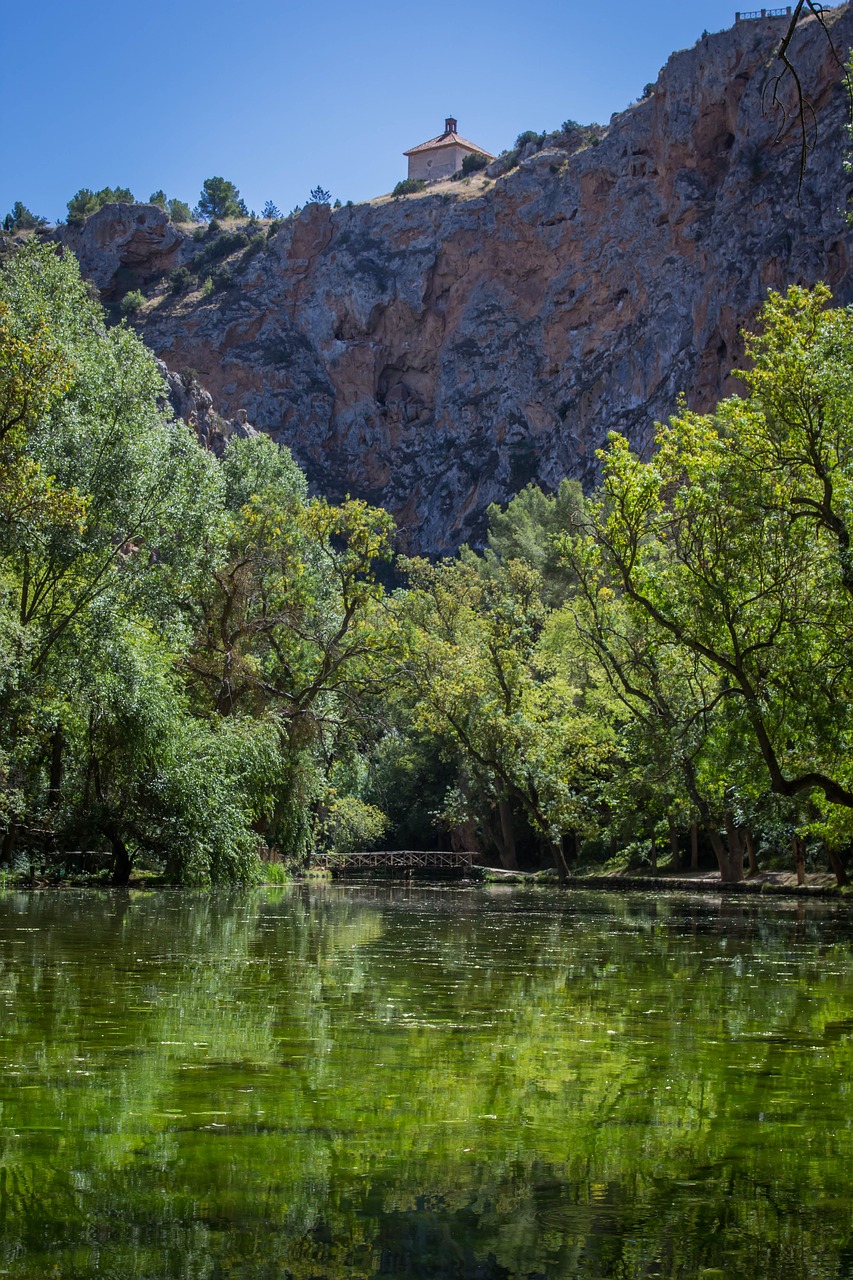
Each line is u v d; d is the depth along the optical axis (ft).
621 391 345.31
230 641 110.32
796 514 58.70
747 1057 17.04
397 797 190.19
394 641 116.88
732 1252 8.86
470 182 447.42
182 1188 10.21
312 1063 15.90
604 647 91.97
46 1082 14.37
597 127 422.00
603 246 362.33
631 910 65.57
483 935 42.52
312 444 433.07
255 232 527.40
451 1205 9.91
